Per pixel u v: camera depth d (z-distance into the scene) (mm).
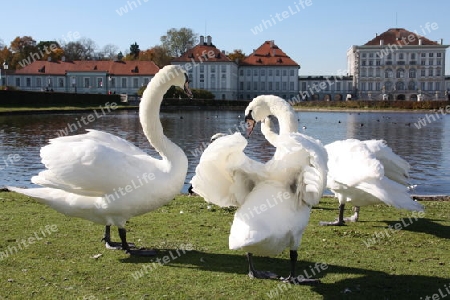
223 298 5074
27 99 61219
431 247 6824
